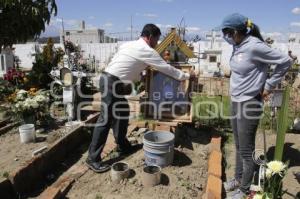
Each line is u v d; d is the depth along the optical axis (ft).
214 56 59.26
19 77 28.22
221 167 14.58
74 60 30.58
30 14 23.08
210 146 17.07
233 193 12.44
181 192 12.49
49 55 32.81
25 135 16.99
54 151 14.84
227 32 11.12
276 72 10.86
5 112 21.06
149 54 13.88
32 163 13.14
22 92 20.15
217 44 61.05
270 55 10.70
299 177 13.53
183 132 18.57
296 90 27.48
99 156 14.38
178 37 17.02
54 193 11.74
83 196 12.27
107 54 69.67
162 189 12.59
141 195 12.24
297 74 35.22
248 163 11.66
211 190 12.20
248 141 11.57
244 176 11.82
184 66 16.96
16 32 23.68
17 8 22.90
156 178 12.75
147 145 14.16
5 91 25.79
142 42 14.05
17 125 19.72
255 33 11.27
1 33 23.45
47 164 14.24
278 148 9.84
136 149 16.39
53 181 13.58
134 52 13.91
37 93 21.54
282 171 9.61
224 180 14.06
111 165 14.52
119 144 15.67
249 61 10.94
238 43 11.23
